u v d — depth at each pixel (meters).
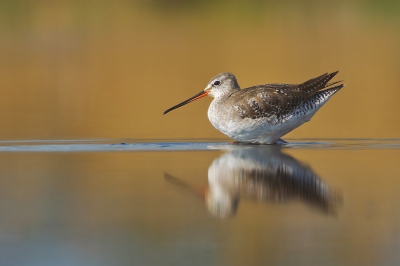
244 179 13.95
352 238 10.39
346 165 15.34
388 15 42.91
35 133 20.73
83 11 43.66
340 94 29.77
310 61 35.09
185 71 34.28
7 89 31.20
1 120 23.69
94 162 16.03
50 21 41.94
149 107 27.42
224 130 18.44
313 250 9.92
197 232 10.69
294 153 17.02
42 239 10.42
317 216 11.44
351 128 21.91
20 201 12.41
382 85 31.23
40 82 32.62
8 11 41.56
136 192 13.02
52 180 14.02
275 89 18.20
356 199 12.41
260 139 18.48
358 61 35.38
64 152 17.44
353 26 41.75
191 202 12.37
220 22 43.56
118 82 32.53
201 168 15.08
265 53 37.22
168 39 41.16
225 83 19.59
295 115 18.05
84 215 11.56
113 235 10.60
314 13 43.84
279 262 9.49
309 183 13.53
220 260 9.59
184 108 28.16
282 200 12.44
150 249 10.00
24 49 38.69
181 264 9.45
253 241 10.30
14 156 16.81
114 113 25.97
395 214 11.47
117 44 40.06
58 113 25.75
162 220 11.26
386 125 22.45
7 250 9.97
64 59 37.34
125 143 18.92
